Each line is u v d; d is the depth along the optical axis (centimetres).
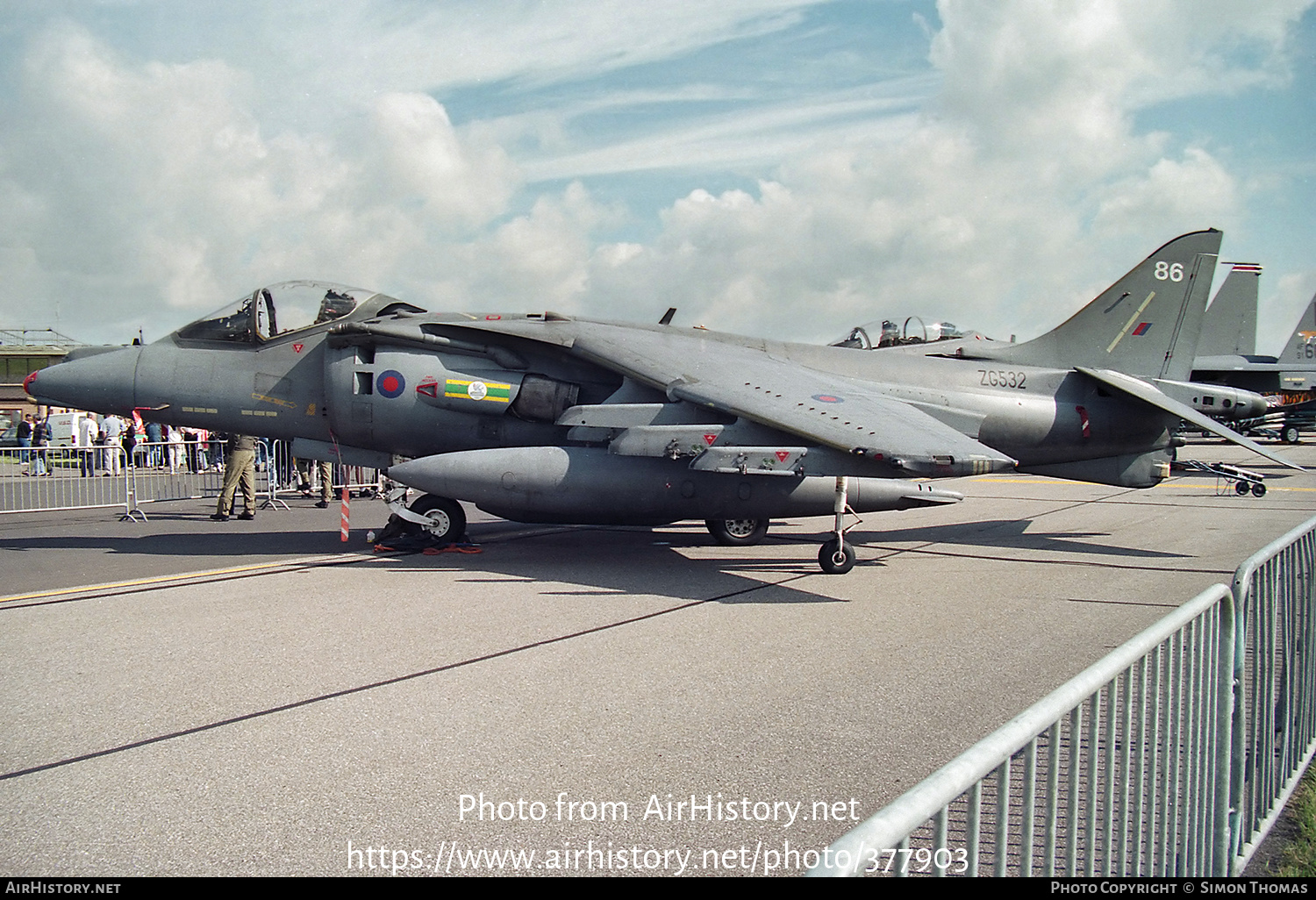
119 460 2067
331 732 462
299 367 1111
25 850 339
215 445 2472
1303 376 3134
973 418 1082
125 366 1111
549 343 1081
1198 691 320
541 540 1194
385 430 1095
